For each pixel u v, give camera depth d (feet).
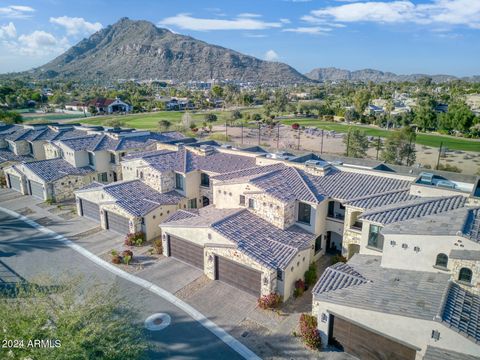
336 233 103.55
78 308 52.75
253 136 328.08
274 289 79.46
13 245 109.81
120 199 115.55
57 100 574.97
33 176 153.58
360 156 231.91
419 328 55.88
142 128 356.38
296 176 105.60
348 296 64.59
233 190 103.55
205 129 362.53
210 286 87.25
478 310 57.67
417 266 69.05
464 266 61.72
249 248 82.48
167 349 66.80
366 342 62.49
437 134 353.31
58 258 101.60
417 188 87.92
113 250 102.32
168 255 102.27
